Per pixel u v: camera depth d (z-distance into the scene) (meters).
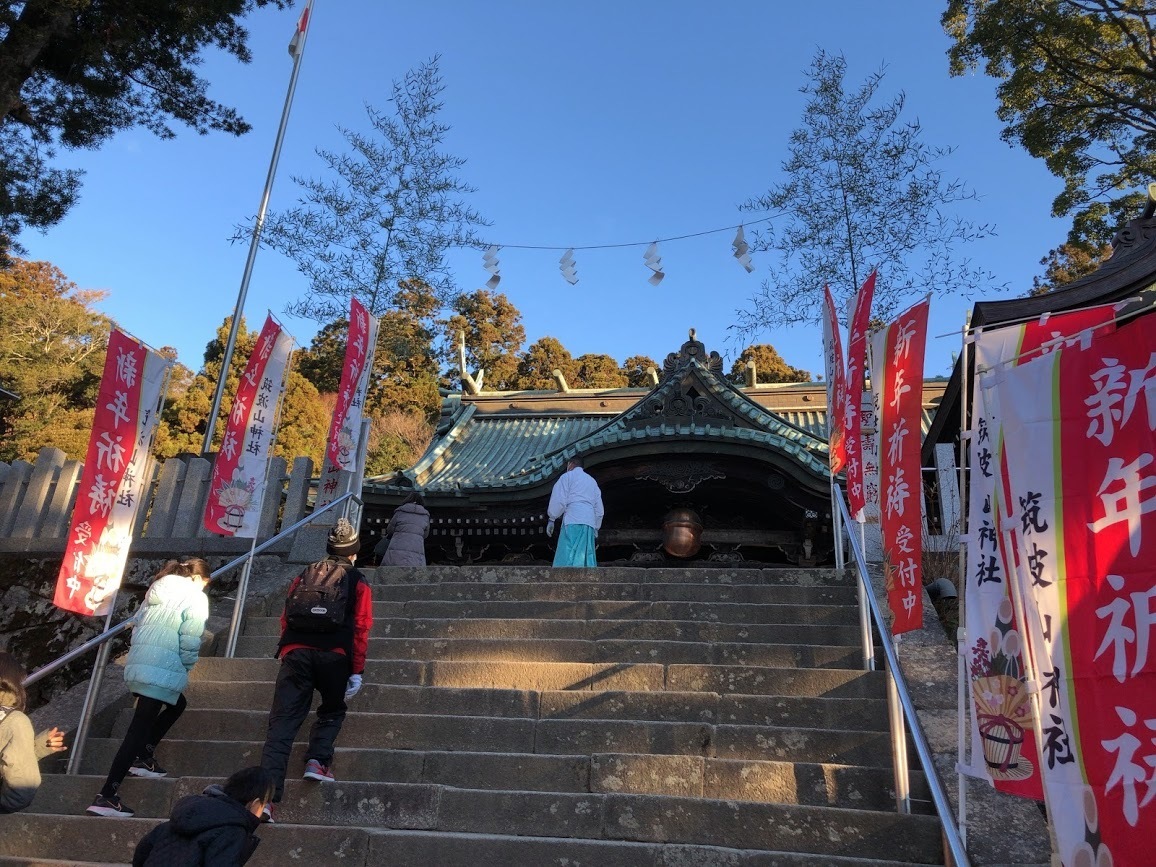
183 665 5.12
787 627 6.43
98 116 11.60
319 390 36.84
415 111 13.24
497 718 5.33
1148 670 2.93
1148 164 17.92
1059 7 16.84
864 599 6.07
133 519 6.32
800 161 12.16
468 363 45.03
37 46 10.06
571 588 7.39
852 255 11.75
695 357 13.28
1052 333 3.92
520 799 4.57
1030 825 4.16
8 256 12.07
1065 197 18.75
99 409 6.17
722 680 5.74
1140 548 3.08
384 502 13.27
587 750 5.16
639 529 13.79
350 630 5.05
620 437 12.32
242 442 7.42
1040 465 3.37
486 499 13.20
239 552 8.99
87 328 33.81
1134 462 3.18
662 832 4.38
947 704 5.38
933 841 4.11
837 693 5.59
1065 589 3.18
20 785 3.64
